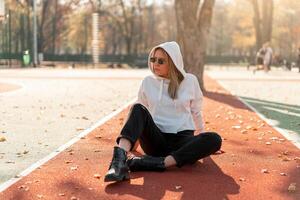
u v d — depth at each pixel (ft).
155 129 18.15
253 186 15.97
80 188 15.52
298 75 104.94
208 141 17.47
